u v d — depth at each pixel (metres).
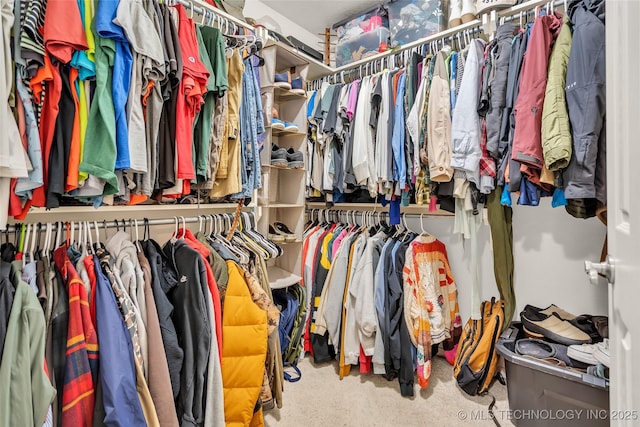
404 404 1.62
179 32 1.19
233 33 1.64
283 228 2.15
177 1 1.34
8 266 0.88
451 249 2.17
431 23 1.94
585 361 1.32
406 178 1.78
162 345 1.03
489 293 2.02
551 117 1.15
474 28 1.70
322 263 2.09
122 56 0.97
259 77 1.75
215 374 1.12
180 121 1.14
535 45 1.24
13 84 0.81
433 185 1.67
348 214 2.43
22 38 0.79
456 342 2.06
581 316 1.63
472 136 1.45
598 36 1.05
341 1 2.29
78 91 0.92
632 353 0.54
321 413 1.55
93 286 0.96
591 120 1.05
